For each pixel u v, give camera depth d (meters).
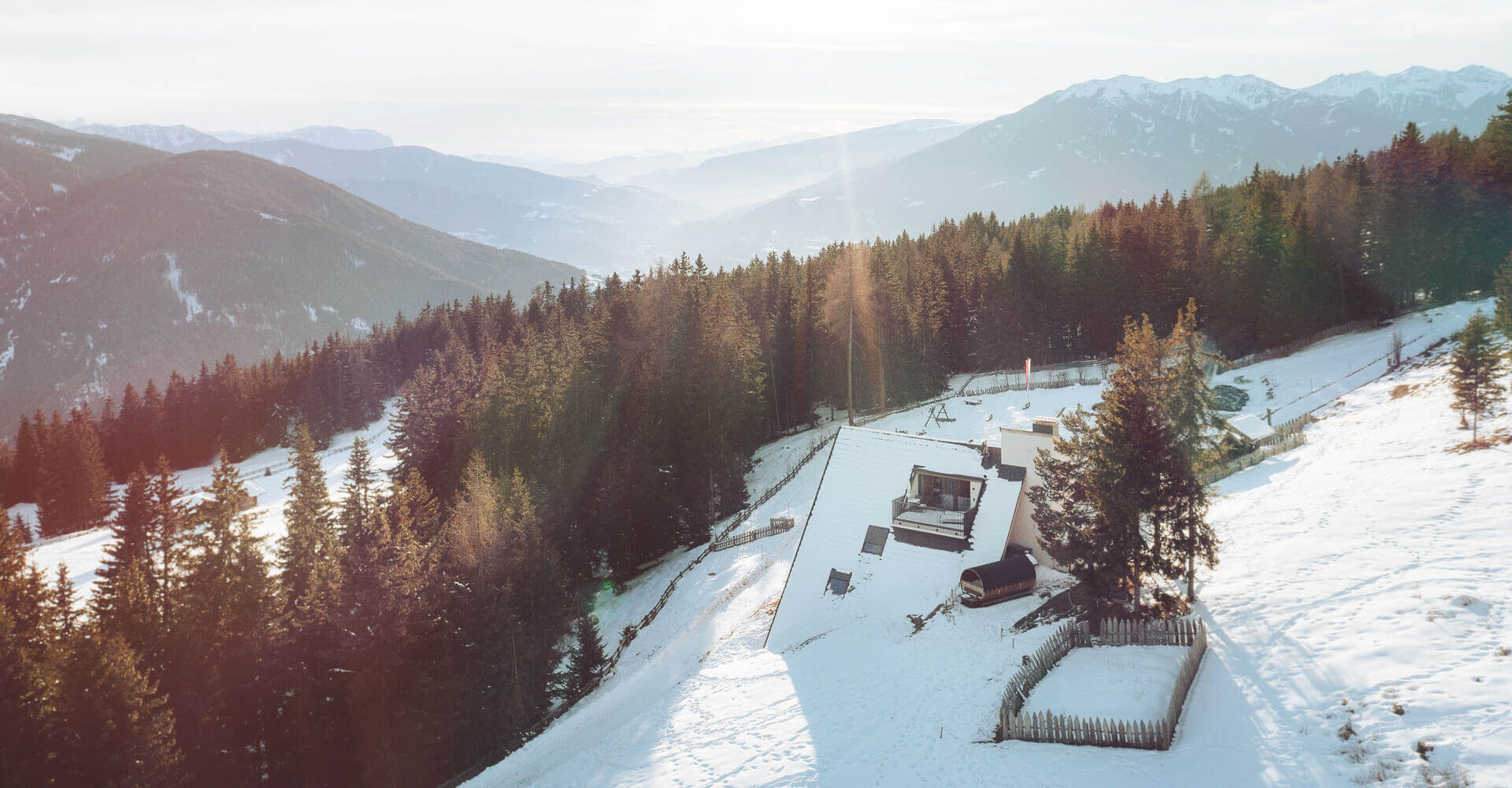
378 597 30.08
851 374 71.12
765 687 28.03
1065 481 26.30
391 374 125.56
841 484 35.75
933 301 80.12
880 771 20.80
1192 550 24.27
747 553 45.72
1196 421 24.70
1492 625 18.12
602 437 55.62
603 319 76.62
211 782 28.61
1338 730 16.70
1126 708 20.69
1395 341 55.28
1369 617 20.55
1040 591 29.95
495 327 122.94
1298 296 68.62
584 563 51.09
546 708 35.06
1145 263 75.94
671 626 39.66
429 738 29.86
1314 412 49.97
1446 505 26.34
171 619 29.91
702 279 82.50
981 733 21.41
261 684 30.41
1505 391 38.09
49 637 27.27
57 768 22.59
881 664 27.31
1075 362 78.44
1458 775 13.85
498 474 53.00
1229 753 17.47
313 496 44.94
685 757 24.50
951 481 34.47
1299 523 29.53
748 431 64.12
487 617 32.59
